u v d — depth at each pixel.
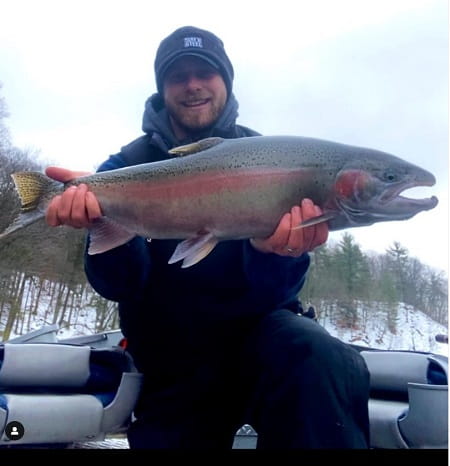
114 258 0.92
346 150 0.83
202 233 0.85
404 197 0.81
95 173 0.89
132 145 1.14
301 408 0.72
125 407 1.02
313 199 0.82
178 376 0.99
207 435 0.95
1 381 1.04
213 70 1.12
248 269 0.91
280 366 0.78
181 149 0.86
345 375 0.75
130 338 1.04
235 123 1.17
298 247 0.80
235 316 0.98
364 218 0.82
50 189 0.90
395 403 1.07
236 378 0.98
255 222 0.82
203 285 0.98
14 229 0.89
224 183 0.82
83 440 0.98
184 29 1.12
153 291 1.00
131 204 0.86
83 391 1.11
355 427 0.72
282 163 0.82
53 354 1.08
